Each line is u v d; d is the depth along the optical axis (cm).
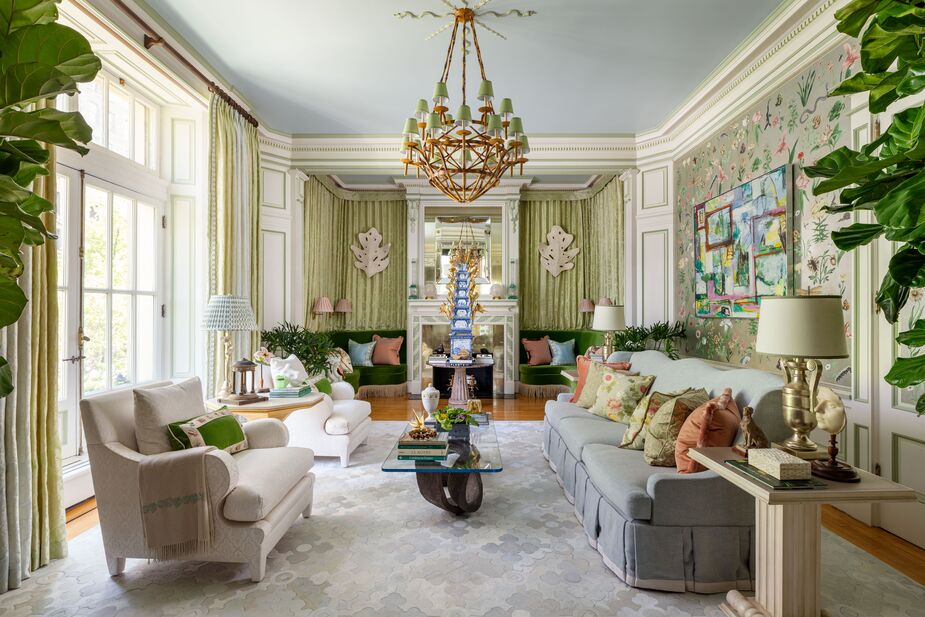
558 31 347
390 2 312
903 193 90
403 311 738
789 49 333
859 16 114
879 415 262
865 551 238
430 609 189
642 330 512
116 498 211
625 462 243
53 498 232
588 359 420
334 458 390
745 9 322
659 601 195
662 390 323
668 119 500
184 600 195
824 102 308
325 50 371
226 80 415
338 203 719
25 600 196
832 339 171
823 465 172
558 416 359
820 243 310
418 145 318
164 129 396
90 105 324
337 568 220
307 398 342
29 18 105
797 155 333
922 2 101
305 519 273
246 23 335
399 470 251
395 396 686
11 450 207
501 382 709
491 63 392
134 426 231
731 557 201
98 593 201
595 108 481
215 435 242
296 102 464
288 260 543
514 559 228
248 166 453
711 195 448
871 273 265
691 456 201
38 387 229
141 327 372
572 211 734
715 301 438
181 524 205
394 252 740
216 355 401
